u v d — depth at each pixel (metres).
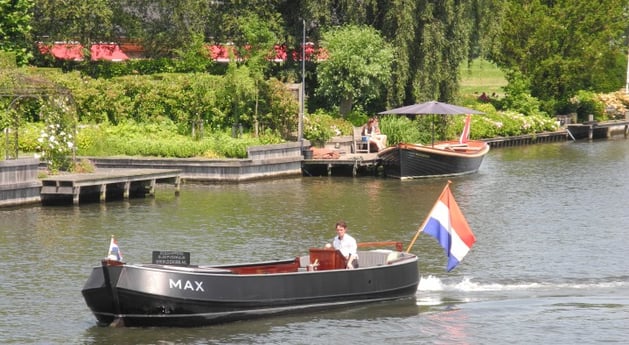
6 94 84.00
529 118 148.50
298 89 108.44
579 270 62.19
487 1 131.25
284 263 52.62
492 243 70.12
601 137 161.25
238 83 106.56
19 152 91.88
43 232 70.19
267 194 90.06
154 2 123.69
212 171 97.81
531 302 54.47
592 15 165.25
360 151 113.06
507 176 106.56
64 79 106.31
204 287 47.59
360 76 117.50
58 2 117.06
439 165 104.62
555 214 81.81
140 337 47.06
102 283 47.16
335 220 77.25
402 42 118.69
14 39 113.94
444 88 124.06
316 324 49.53
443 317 51.38
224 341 46.72
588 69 166.25
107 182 83.62
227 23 119.31
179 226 73.38
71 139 87.75
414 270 54.97
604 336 48.88
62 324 49.34
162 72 121.06
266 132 107.50
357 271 52.03
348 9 121.38
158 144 99.94
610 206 85.94
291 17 123.31
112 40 124.00
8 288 55.66
